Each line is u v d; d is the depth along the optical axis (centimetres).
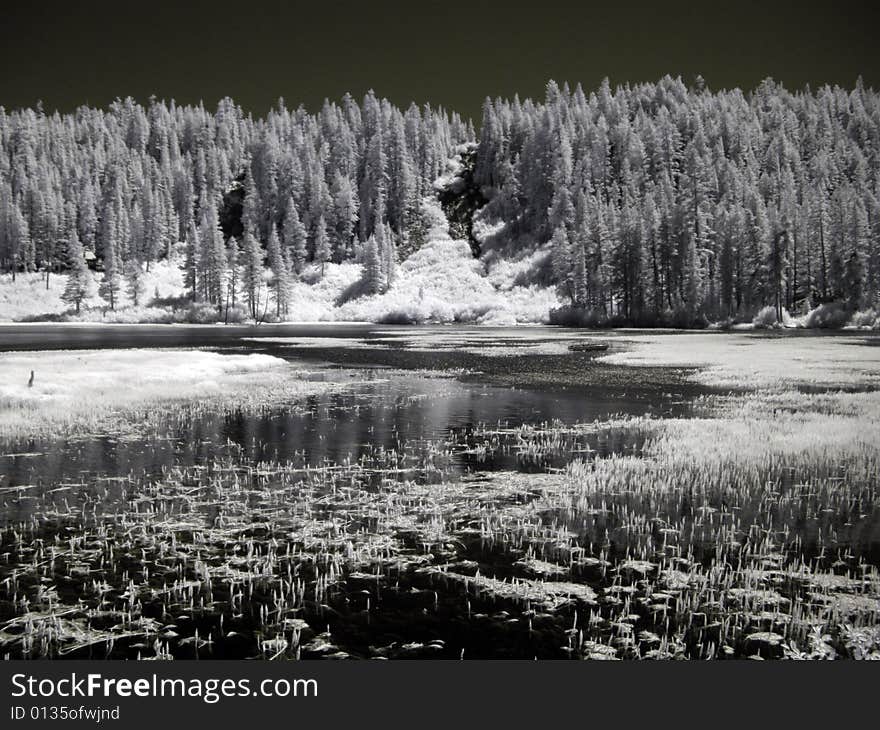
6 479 1510
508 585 927
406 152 17738
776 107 18662
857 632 793
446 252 15788
